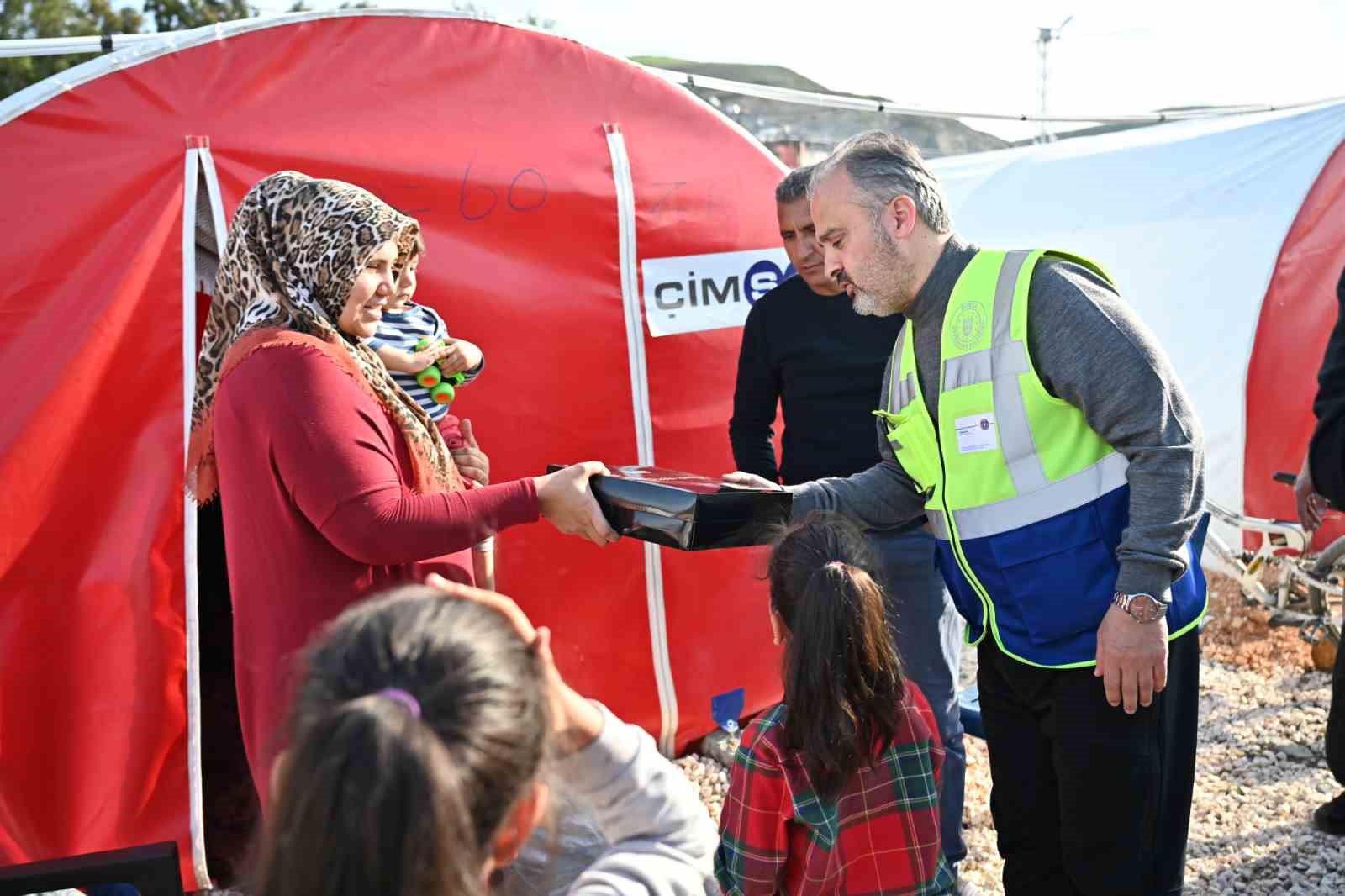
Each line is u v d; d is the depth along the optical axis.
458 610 1.13
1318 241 7.40
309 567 2.26
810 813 2.33
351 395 2.24
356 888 0.96
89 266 3.48
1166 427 2.45
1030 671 2.76
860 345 3.74
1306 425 7.34
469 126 4.15
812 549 2.46
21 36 17.42
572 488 2.45
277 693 2.25
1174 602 2.62
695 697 4.59
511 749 1.05
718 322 4.55
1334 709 3.72
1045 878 2.96
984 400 2.64
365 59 4.03
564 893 1.90
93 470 3.48
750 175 4.71
